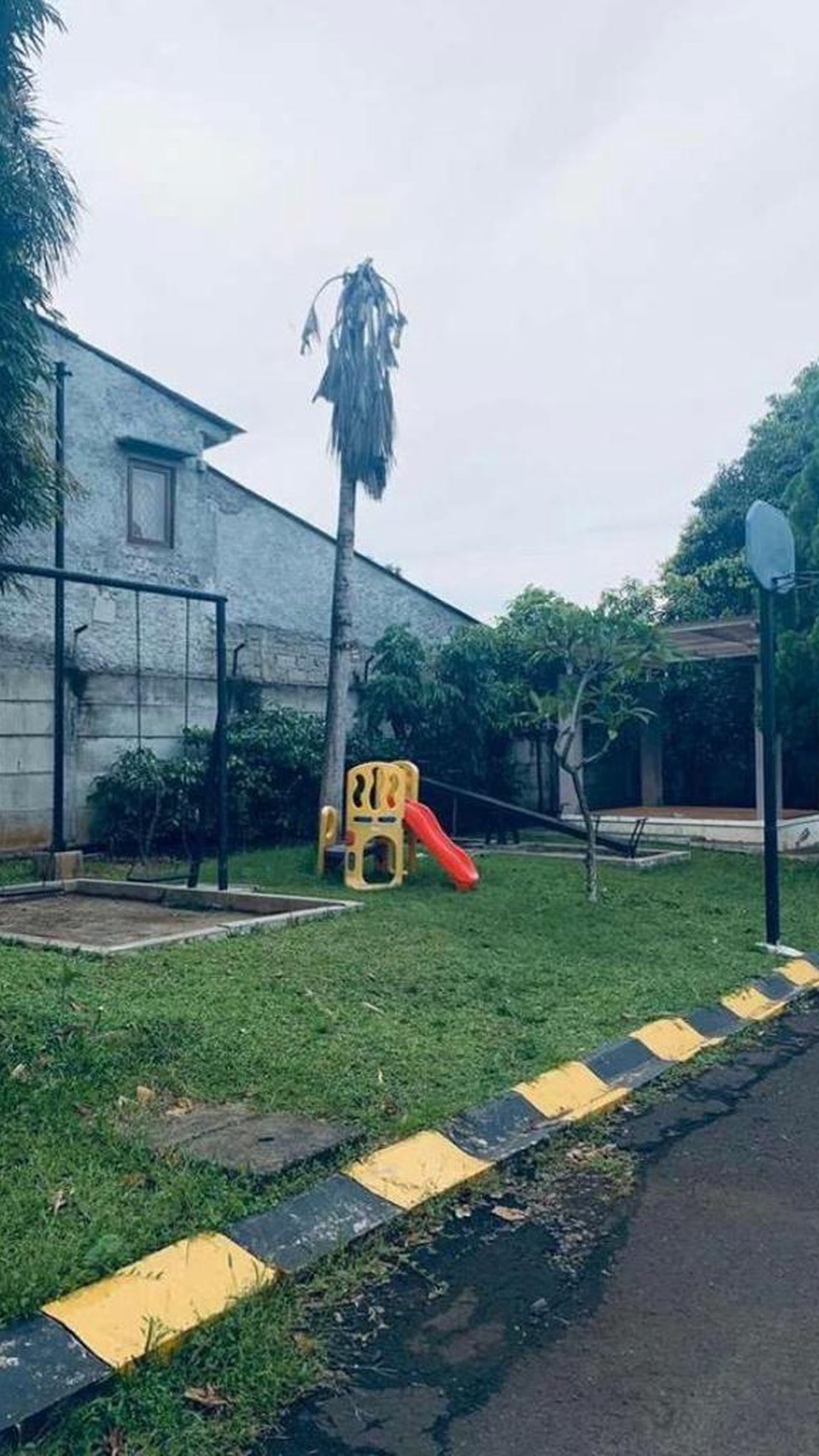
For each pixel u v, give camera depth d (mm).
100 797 11273
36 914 7961
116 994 4969
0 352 5270
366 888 8891
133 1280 2607
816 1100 4301
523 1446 2207
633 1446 2207
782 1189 3449
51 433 7699
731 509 17812
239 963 5727
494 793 14656
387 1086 3980
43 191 5293
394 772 9250
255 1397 2332
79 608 11531
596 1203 3348
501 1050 4477
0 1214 2859
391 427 10797
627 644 8336
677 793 17406
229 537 13273
